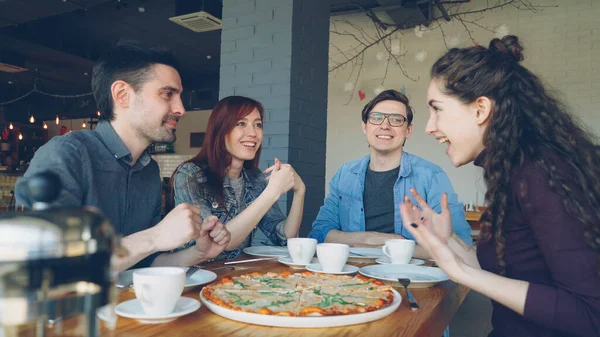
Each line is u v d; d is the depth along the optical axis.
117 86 1.33
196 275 1.13
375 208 2.23
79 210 0.44
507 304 0.84
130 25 6.10
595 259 0.79
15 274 0.38
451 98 0.98
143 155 1.49
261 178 2.13
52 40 6.56
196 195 1.82
